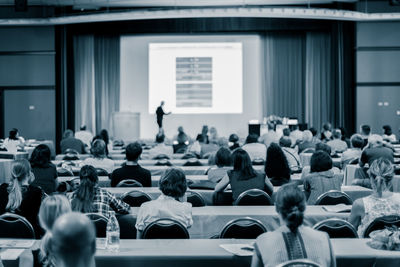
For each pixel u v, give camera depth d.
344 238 3.53
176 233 3.72
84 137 14.58
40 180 5.61
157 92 17.59
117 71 17.84
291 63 17.61
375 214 3.58
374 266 3.12
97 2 16.81
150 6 17.42
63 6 17.23
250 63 17.83
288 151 8.37
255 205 5.22
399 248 3.20
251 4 17.30
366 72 17.00
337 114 17.28
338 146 10.71
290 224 2.53
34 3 16.92
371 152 7.05
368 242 3.36
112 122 16.61
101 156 7.70
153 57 17.61
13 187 4.09
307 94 17.59
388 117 16.95
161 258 3.12
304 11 14.36
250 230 3.76
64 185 4.81
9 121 17.47
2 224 3.76
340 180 5.25
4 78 17.47
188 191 5.32
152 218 3.89
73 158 9.61
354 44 17.05
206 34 17.61
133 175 6.08
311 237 2.55
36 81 17.45
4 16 17.06
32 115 17.47
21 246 3.30
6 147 11.78
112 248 3.25
